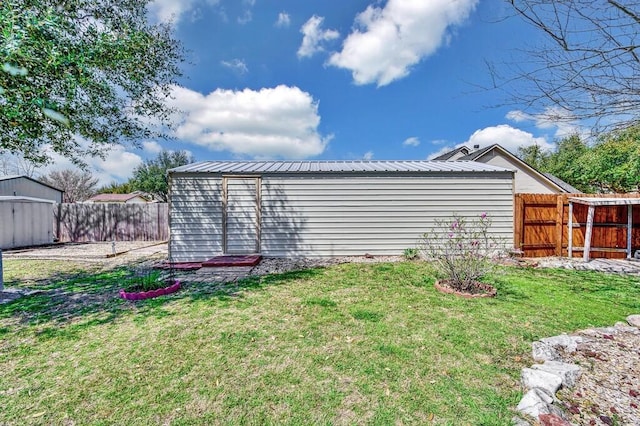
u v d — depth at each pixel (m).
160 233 13.55
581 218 7.64
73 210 13.40
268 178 7.65
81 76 4.12
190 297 4.52
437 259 5.43
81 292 4.86
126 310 3.99
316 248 7.73
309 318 3.63
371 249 7.77
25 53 3.35
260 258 7.26
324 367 2.56
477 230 7.55
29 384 2.36
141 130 6.49
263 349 2.88
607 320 3.52
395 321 3.51
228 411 2.04
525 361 2.63
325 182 7.71
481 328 3.29
